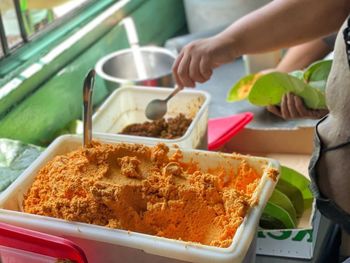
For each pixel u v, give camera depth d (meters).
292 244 0.90
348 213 0.74
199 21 1.81
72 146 0.87
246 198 0.72
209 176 0.74
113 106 1.17
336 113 0.73
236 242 0.65
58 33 1.32
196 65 1.13
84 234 0.68
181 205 0.71
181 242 0.65
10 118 1.11
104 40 1.43
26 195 0.78
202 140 1.10
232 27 1.15
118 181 0.73
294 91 1.20
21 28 1.24
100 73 1.27
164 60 1.39
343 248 1.10
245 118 1.26
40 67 1.19
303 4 1.10
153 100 1.17
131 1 1.55
